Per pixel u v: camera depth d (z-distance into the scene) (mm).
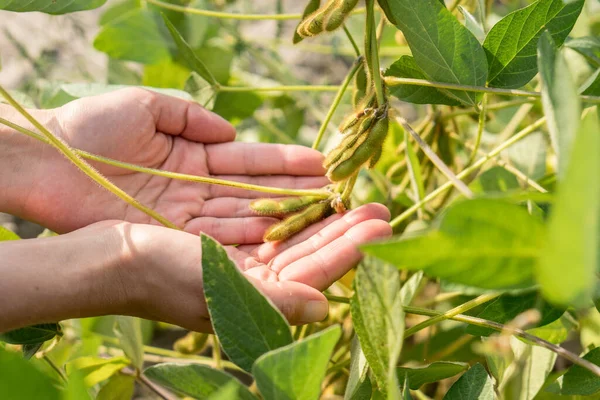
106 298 595
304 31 608
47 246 592
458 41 592
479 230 459
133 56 798
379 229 606
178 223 678
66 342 752
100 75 1005
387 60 953
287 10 1098
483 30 649
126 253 585
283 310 570
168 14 811
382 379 533
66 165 673
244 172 698
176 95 718
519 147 743
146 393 820
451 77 603
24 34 1036
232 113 802
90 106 674
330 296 623
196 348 731
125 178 682
